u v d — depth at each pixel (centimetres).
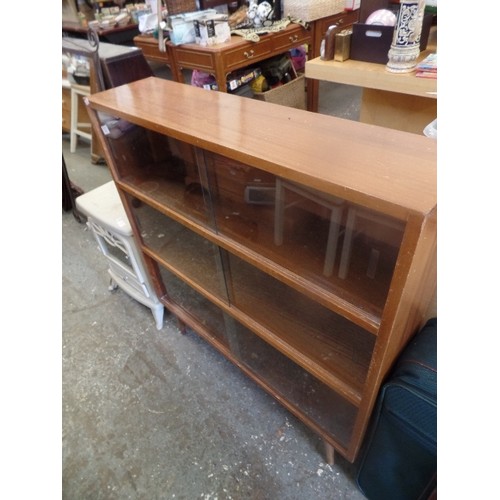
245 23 249
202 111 88
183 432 128
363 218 73
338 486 111
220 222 98
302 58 301
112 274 176
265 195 93
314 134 72
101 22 329
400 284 58
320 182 58
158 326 165
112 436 129
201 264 128
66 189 235
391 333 66
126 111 92
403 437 80
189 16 223
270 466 117
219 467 118
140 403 138
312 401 112
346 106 320
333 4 259
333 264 80
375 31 120
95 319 173
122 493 114
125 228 136
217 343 137
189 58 227
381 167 59
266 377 123
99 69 227
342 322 103
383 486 97
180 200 110
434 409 71
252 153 66
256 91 253
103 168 292
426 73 108
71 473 120
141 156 119
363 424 88
